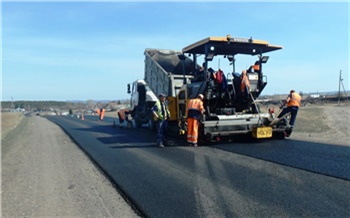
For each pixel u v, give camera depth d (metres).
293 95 10.34
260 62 10.29
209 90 9.63
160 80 14.02
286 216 3.97
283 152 7.80
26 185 6.11
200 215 4.14
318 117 20.56
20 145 12.02
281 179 5.49
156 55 15.25
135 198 4.95
